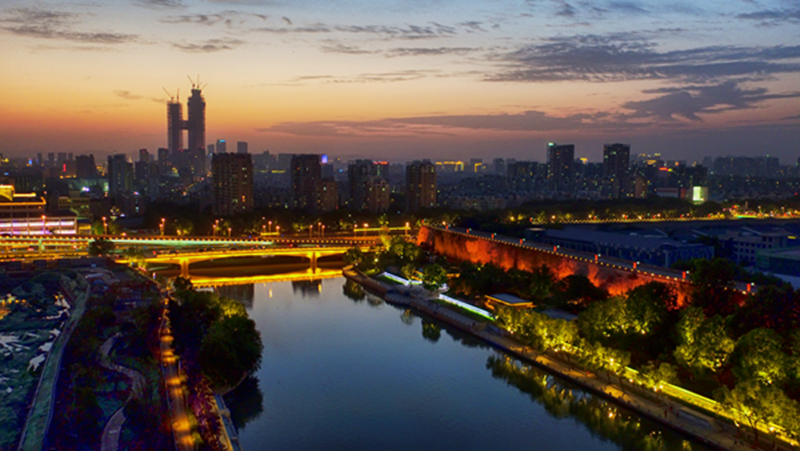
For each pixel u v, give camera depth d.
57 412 182.62
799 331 180.75
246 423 186.12
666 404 185.00
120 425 176.50
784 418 149.38
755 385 158.88
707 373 191.00
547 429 183.75
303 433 179.62
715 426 169.12
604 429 183.62
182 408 178.75
